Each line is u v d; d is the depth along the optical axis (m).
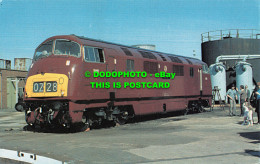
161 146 8.21
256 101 13.78
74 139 9.87
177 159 6.63
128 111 15.86
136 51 16.47
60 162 6.34
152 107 17.05
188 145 8.32
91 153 7.32
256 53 33.59
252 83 32.03
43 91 12.20
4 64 34.50
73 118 11.89
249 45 33.44
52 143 9.04
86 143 8.87
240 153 7.25
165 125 14.18
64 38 12.81
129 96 15.12
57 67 12.16
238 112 21.67
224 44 33.56
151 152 7.41
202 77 23.09
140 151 7.54
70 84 11.87
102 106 13.38
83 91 12.29
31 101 12.79
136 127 13.71
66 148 8.04
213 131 11.27
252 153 7.25
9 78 34.47
